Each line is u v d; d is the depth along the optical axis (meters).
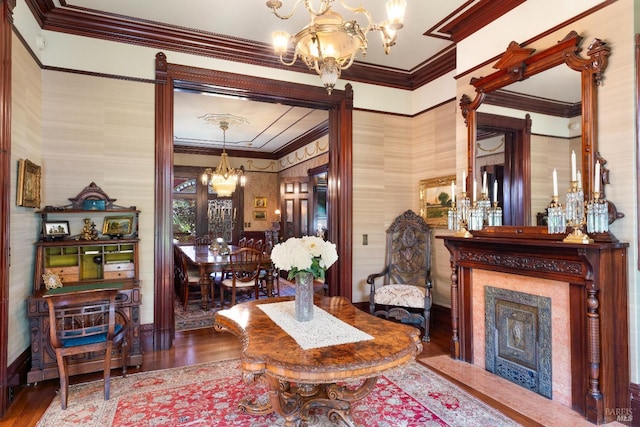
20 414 2.36
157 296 3.57
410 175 4.84
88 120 3.41
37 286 3.01
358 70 4.46
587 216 2.27
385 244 4.68
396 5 2.08
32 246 3.02
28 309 2.75
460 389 2.69
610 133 2.26
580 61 2.38
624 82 2.20
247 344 1.83
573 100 2.45
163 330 3.57
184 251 6.61
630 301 2.20
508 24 3.00
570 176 2.45
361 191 4.54
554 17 2.62
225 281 5.36
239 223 9.52
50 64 3.30
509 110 2.92
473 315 3.20
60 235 3.21
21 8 2.77
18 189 2.66
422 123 4.66
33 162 3.05
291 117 6.36
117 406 2.44
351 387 2.70
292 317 2.32
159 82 3.63
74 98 3.38
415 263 4.46
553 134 2.57
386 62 4.32
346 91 4.43
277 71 4.12
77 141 3.38
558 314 2.48
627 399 2.20
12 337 2.60
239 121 6.64
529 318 2.69
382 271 4.64
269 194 9.91
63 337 2.44
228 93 4.02
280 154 9.63
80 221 3.38
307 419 2.08
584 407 2.29
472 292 3.21
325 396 2.20
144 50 3.61
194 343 3.75
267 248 6.35
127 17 3.38
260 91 4.04
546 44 2.69
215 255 5.92
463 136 3.45
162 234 3.61
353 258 4.47
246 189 9.65
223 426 2.20
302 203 8.11
